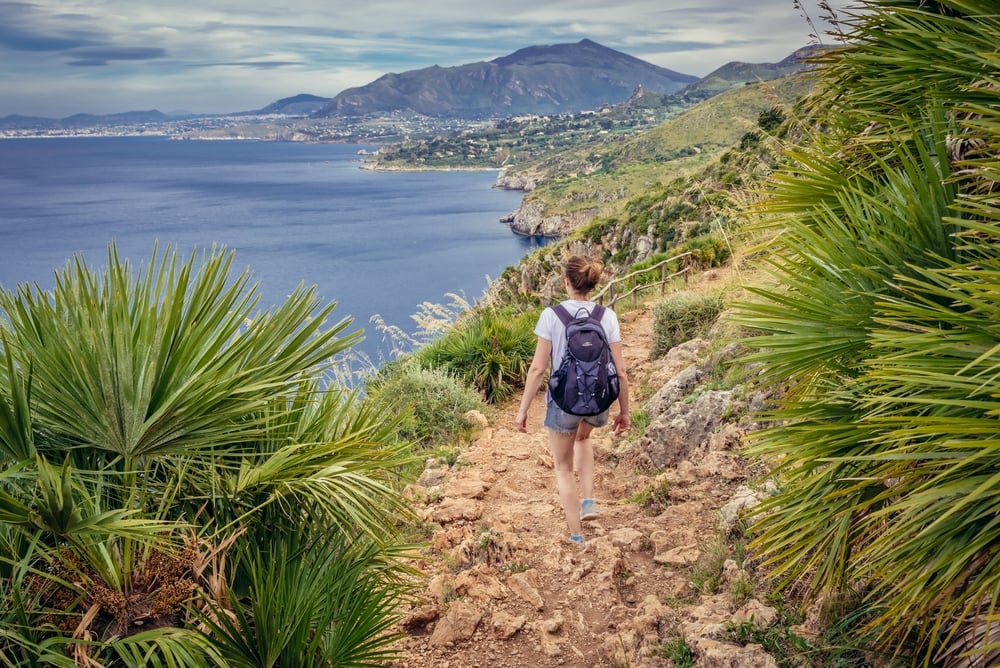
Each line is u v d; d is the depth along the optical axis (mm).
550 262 23016
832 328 2504
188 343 2598
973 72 2529
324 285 143875
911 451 2061
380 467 2984
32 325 2602
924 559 2016
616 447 6867
